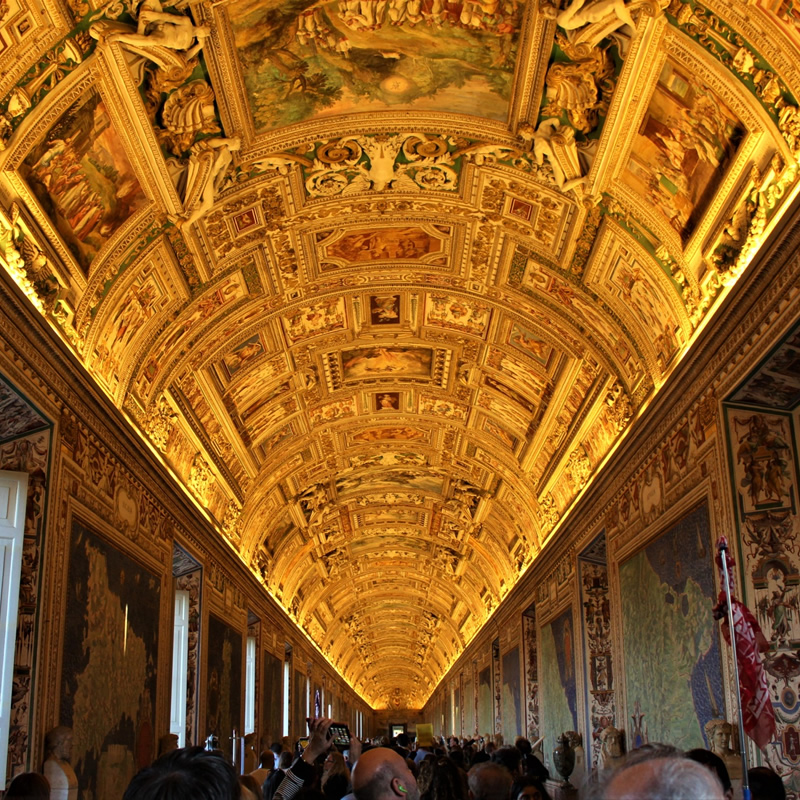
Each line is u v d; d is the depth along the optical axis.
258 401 24.11
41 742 12.06
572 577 24.80
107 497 15.49
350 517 37.75
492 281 19.69
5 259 12.15
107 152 13.63
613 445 20.72
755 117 11.88
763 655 12.48
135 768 16.48
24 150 12.00
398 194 17.41
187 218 15.64
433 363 24.42
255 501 28.77
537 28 12.91
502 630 39.56
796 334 11.54
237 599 27.62
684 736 15.21
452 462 31.00
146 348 17.48
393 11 12.98
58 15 11.19
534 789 8.45
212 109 14.20
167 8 12.18
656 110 13.36
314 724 9.04
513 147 15.48
